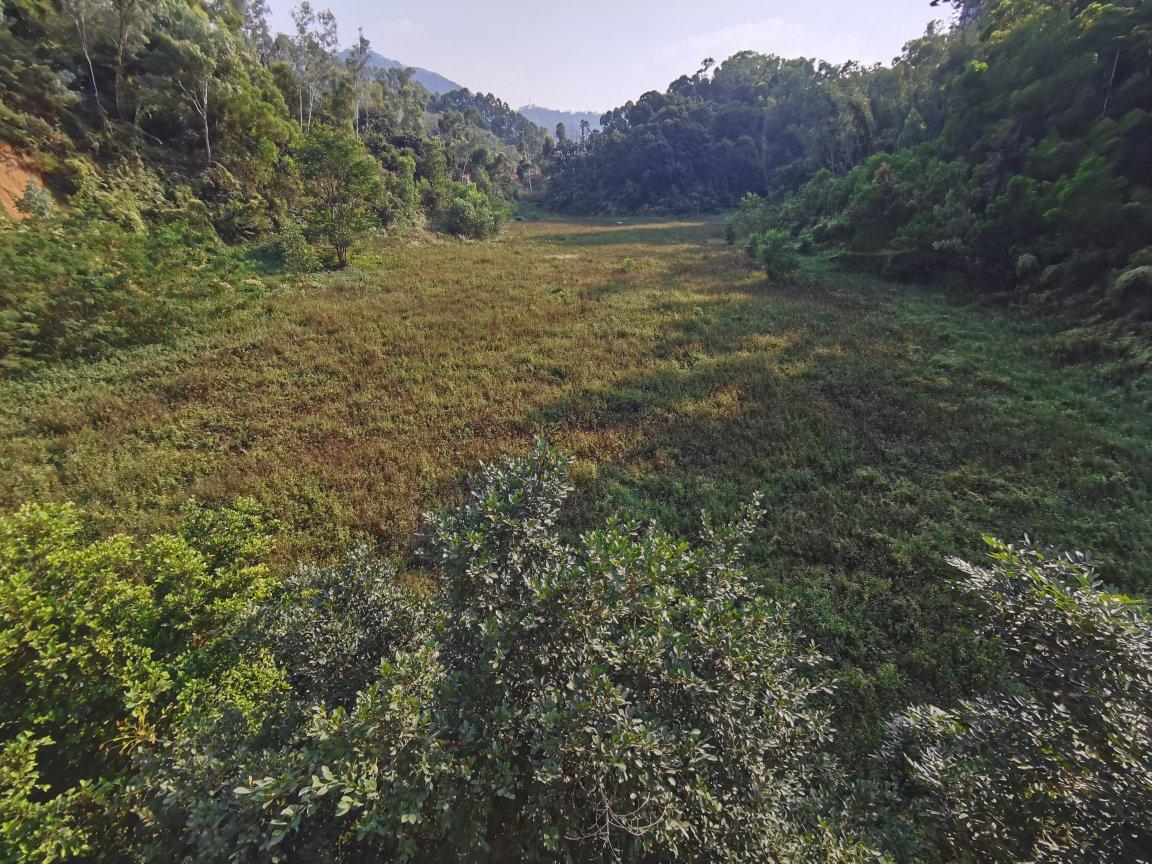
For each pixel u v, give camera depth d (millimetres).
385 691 2471
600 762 2225
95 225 14312
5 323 11156
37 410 9641
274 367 12445
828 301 18234
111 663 3084
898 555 6508
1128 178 14992
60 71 21438
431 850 2410
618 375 12234
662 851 2398
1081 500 7418
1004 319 14727
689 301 18359
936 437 9250
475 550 3113
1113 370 10703
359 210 24281
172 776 2490
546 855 2334
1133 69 16969
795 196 39688
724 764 2678
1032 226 16281
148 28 24969
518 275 23297
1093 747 2516
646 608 2916
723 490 8016
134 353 12539
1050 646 2652
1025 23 20547
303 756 2322
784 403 10648
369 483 8422
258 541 4469
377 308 17266
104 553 3520
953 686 4953
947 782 3082
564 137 105000
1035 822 2652
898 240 21172
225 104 26297
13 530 3414
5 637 2754
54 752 2996
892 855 3059
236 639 3607
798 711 3361
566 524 7387
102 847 2654
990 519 7121
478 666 2734
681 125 72000
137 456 8758
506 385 11789
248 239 24047
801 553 6773
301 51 37656
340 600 3701
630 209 70875
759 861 2527
